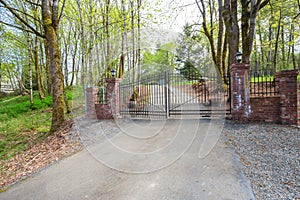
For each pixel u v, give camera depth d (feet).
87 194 6.70
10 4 27.04
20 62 43.86
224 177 7.13
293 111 14.28
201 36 32.50
